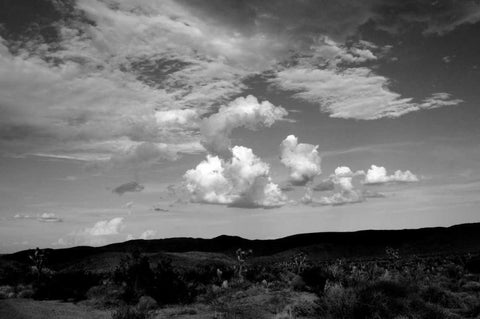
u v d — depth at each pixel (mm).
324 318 13680
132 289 23641
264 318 15734
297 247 157375
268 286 28094
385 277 15648
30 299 27672
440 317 13656
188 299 23531
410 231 161750
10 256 80375
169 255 100938
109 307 21672
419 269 25219
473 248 129375
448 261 62531
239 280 33625
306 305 15938
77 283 29234
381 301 13758
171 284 23797
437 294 17031
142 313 17422
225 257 132875
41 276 35500
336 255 145125
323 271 23234
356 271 19641
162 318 17438
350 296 14195
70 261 107938
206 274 36062
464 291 23109
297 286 23312
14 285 38438
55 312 19234
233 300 21516
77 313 19312
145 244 179875
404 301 14117
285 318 14688
